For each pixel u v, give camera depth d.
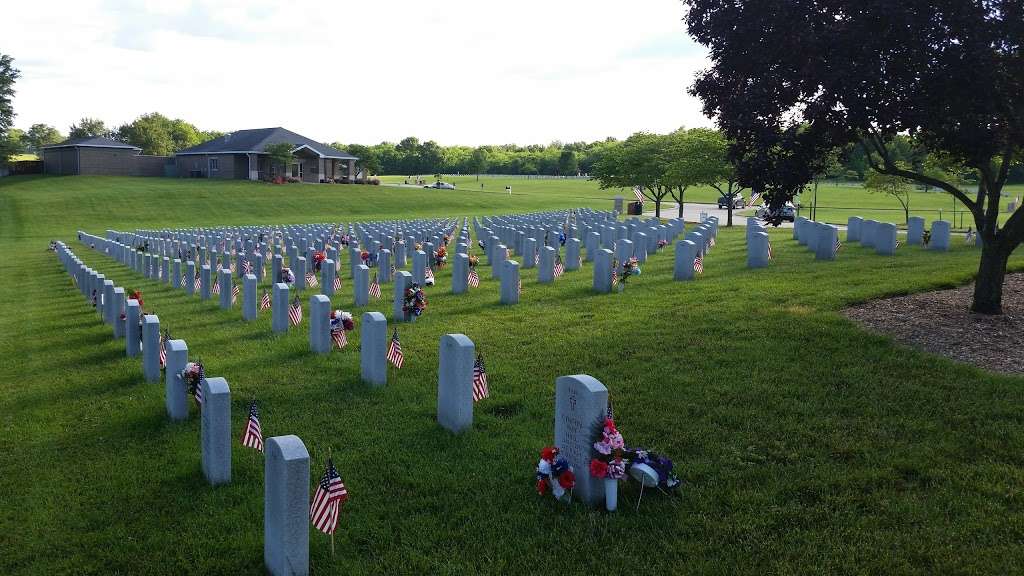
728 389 10.60
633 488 8.06
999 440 8.46
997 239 14.04
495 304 18.61
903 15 11.90
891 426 9.07
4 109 97.00
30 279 30.28
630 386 11.07
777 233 37.53
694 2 14.73
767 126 14.02
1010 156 13.90
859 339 12.49
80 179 91.75
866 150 15.36
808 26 13.12
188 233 43.88
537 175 178.75
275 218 69.44
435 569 6.69
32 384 13.37
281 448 6.50
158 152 145.88
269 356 14.22
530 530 7.30
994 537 6.58
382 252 24.97
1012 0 11.98
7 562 7.13
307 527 6.50
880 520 6.97
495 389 11.45
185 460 9.39
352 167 110.25
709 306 16.00
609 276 19.59
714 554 6.66
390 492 8.23
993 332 12.80
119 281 28.20
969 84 12.20
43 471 9.21
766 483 7.87
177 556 7.09
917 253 24.33
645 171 55.91
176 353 10.87
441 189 103.69
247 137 102.69
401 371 12.79
